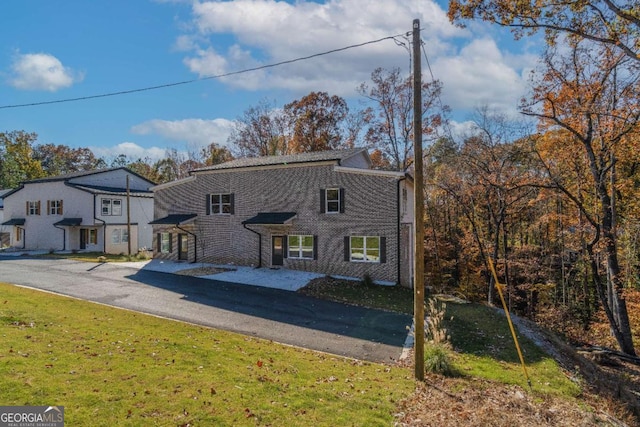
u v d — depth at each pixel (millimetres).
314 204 22922
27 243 37125
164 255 28203
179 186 27656
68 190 34719
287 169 23812
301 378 7996
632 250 20812
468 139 27234
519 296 28672
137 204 37094
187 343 9578
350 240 21891
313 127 43625
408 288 20391
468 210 27375
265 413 6102
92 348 8336
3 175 61219
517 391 8641
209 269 23875
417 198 8867
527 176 23062
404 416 6754
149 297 16562
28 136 65312
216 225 26094
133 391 6305
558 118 17484
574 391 9289
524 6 12359
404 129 37969
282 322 13859
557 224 26156
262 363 8703
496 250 24469
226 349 9508
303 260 23203
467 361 10523
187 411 5832
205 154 54469
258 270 23469
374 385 8148
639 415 9281
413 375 9172
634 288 19812
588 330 24078
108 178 38156
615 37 12484
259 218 23812
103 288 17969
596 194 19250
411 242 20484
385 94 38344
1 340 8141
